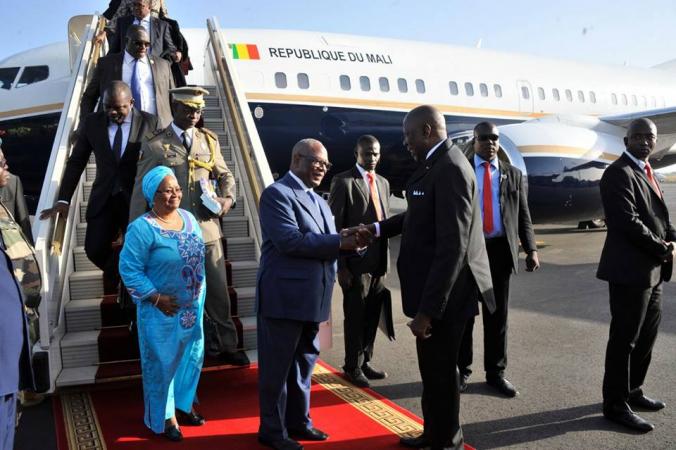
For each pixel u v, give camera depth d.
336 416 3.63
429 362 2.88
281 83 9.54
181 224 3.29
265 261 3.11
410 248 2.88
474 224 2.82
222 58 6.83
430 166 2.80
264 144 9.48
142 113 4.19
